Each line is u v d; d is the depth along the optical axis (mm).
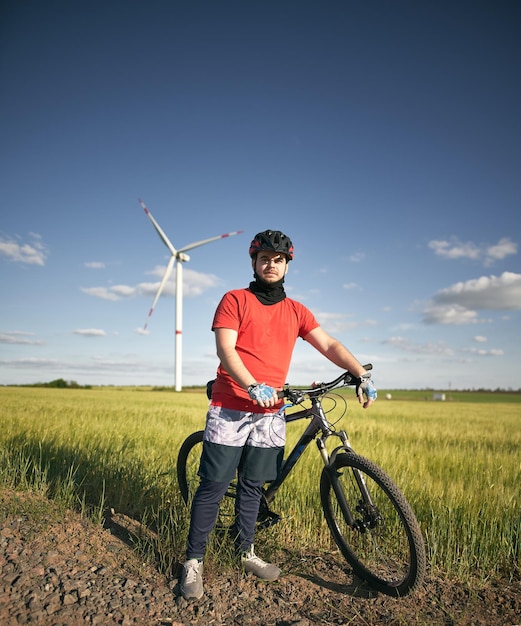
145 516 3594
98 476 4406
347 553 3061
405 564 3234
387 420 16391
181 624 2408
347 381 3080
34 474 4305
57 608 2445
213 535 3230
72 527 3383
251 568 2992
